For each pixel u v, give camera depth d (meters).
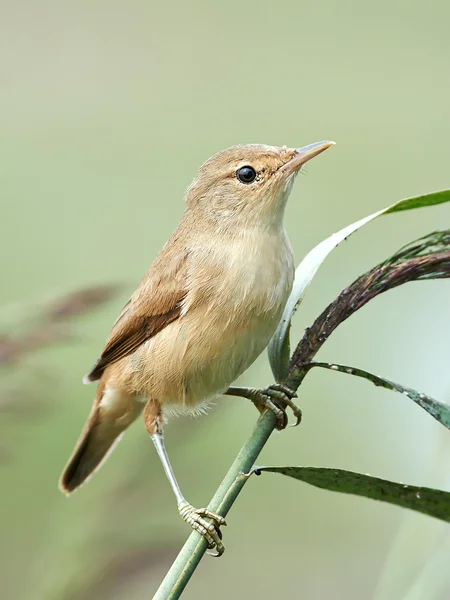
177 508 6.39
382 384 4.92
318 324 5.40
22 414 5.95
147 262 12.91
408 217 13.33
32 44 15.23
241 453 5.01
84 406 8.91
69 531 6.19
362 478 4.51
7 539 7.75
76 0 15.58
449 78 15.27
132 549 5.91
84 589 5.80
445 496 4.42
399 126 15.11
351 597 10.09
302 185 13.94
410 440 10.77
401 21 15.99
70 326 5.43
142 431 9.83
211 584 10.08
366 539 10.51
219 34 15.81
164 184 14.14
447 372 10.89
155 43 15.91
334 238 5.63
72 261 12.73
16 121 14.58
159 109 15.36
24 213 13.28
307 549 10.43
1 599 7.45
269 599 10.07
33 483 8.00
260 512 10.59
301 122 15.30
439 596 5.43
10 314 5.39
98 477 8.85
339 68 15.83
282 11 16.08
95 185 13.85
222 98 15.58
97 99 14.98
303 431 11.05
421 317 11.48
